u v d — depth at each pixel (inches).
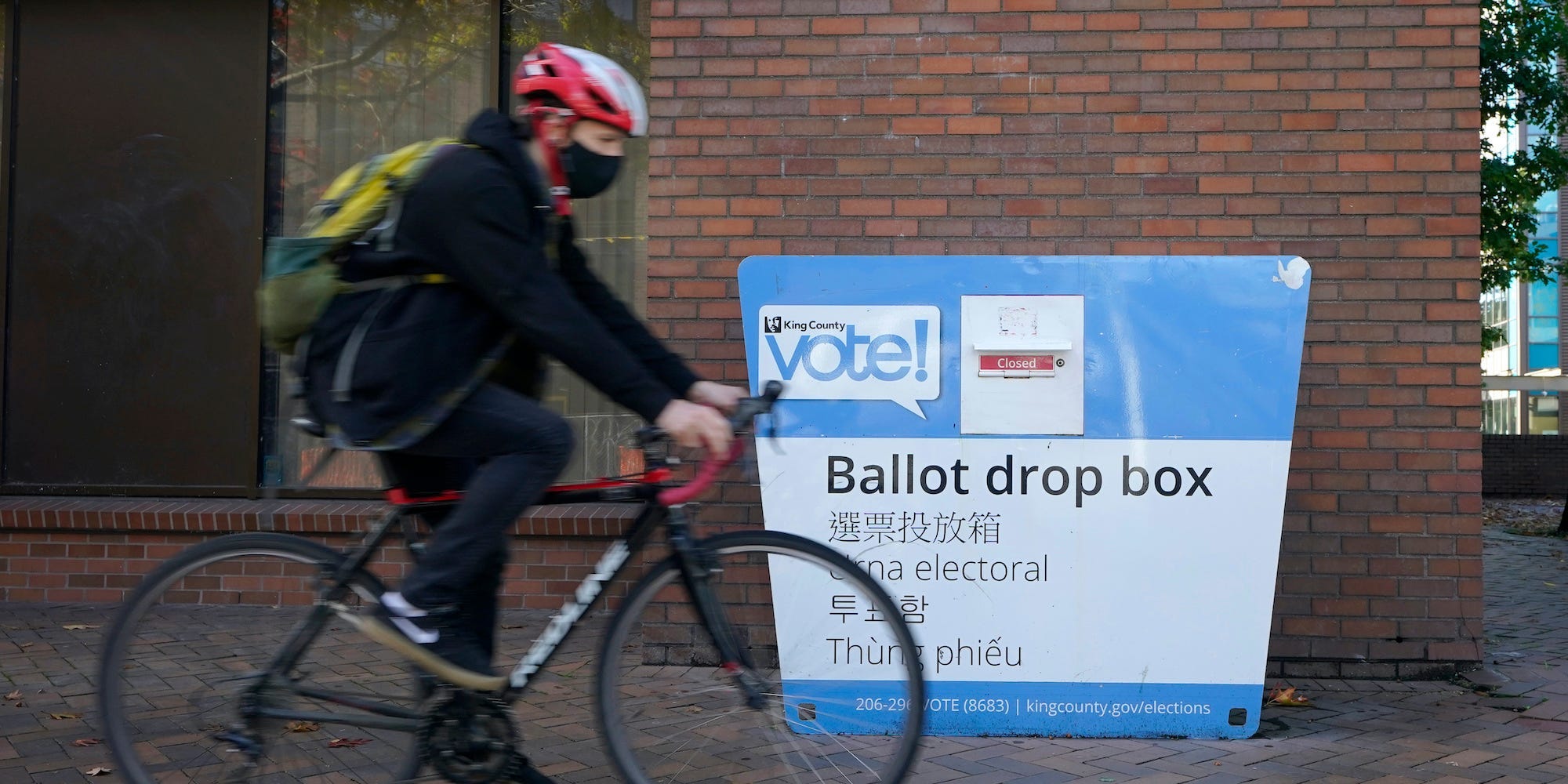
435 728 109.1
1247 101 197.9
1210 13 198.5
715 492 199.3
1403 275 194.7
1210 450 165.6
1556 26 527.5
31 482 271.7
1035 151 201.0
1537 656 219.1
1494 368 1738.4
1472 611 193.2
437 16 273.6
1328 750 159.2
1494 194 542.6
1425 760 154.3
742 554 114.6
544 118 104.4
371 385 98.3
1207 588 164.9
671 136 205.8
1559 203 1446.9
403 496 111.9
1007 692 165.9
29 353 273.1
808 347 169.5
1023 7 201.5
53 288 273.3
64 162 274.2
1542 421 1657.2
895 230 202.7
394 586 109.7
